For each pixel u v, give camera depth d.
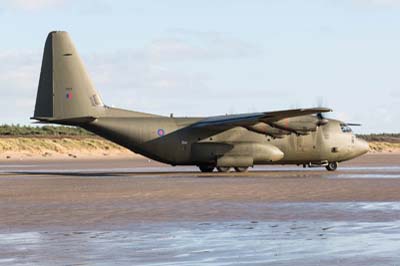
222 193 55.16
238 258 25.25
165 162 90.88
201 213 40.56
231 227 34.03
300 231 32.41
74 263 24.47
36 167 119.31
